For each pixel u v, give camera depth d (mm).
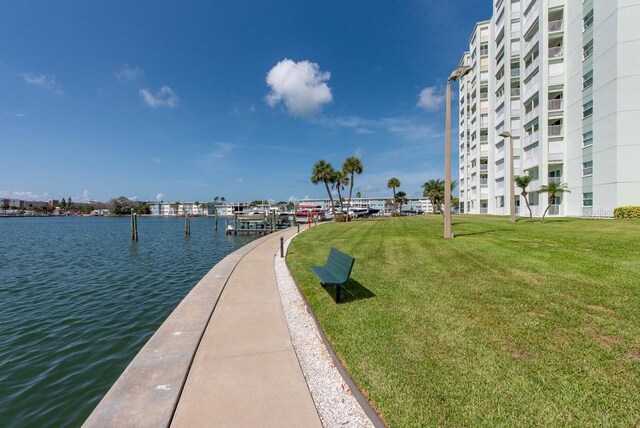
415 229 20453
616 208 20688
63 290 11578
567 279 6480
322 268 7305
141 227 65562
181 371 3611
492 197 44062
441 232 17062
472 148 53000
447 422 2588
